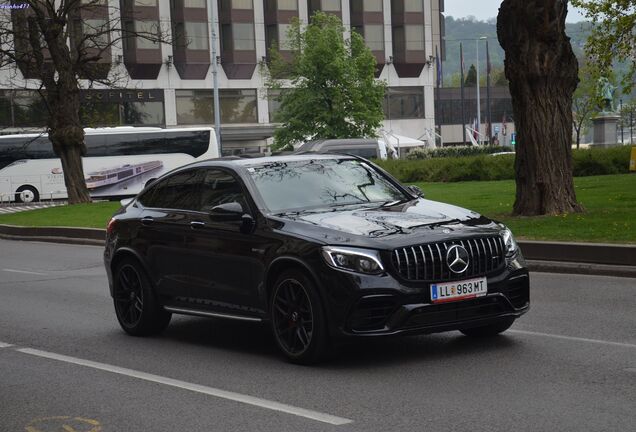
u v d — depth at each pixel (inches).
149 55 2684.5
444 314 295.3
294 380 289.3
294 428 235.9
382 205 337.4
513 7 686.5
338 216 317.7
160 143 2038.6
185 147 2052.2
